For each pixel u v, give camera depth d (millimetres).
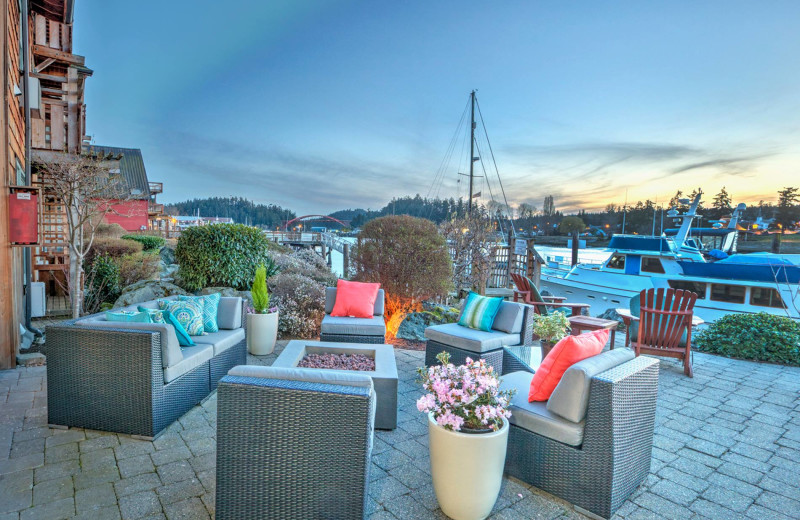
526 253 9844
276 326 5191
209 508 2129
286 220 58625
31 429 2959
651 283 10734
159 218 27625
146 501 2170
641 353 4840
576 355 2395
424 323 6641
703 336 5828
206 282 7477
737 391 4160
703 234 12562
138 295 6977
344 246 9508
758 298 9180
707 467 2701
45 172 6660
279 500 1887
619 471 2166
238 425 1882
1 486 2266
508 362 3674
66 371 2930
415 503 2248
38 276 8375
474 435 1983
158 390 2887
